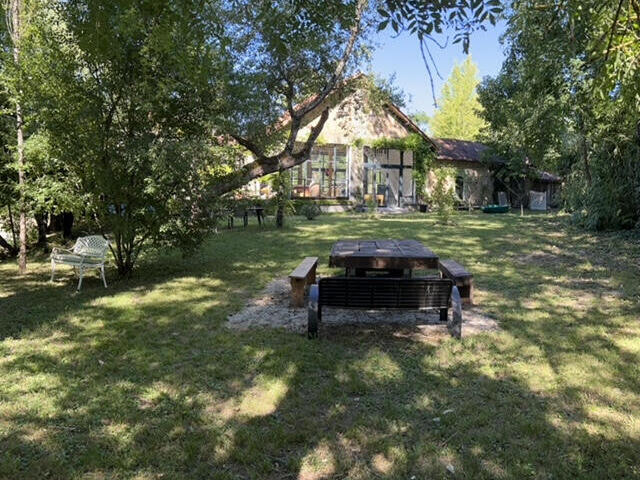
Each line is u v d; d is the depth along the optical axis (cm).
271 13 448
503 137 2912
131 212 836
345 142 2961
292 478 285
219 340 522
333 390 396
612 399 377
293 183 2853
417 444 316
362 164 3017
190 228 875
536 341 511
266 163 1162
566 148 1717
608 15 520
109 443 318
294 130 1192
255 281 845
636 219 1423
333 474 288
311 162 2917
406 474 287
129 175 808
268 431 334
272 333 545
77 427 340
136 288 794
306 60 1205
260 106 1145
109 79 776
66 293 765
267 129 1262
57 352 489
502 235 1502
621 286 764
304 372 435
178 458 302
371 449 313
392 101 1819
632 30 523
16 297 739
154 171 775
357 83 1617
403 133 3161
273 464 299
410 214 2709
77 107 770
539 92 1547
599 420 344
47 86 773
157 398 385
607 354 470
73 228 1598
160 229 822
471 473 285
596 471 286
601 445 312
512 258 1064
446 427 337
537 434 328
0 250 1305
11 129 979
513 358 463
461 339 517
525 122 1720
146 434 330
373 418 349
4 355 481
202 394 393
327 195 2969
